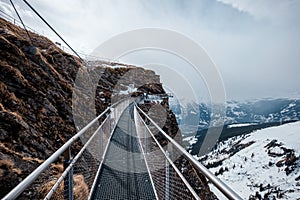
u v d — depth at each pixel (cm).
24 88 656
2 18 1415
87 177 335
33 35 1595
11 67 672
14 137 453
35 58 885
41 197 280
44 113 646
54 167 387
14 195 101
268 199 8200
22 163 355
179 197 228
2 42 739
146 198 325
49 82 829
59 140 608
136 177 401
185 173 392
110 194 333
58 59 1260
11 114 495
